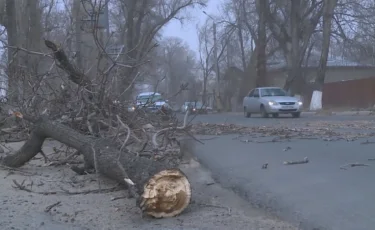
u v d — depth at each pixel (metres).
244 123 21.81
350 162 9.32
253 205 7.17
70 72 10.73
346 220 5.80
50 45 10.35
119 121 9.56
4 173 9.51
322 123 20.52
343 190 7.05
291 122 22.16
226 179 8.80
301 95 42.12
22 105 12.22
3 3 25.44
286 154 10.63
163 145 10.66
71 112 10.91
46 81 12.07
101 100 10.66
